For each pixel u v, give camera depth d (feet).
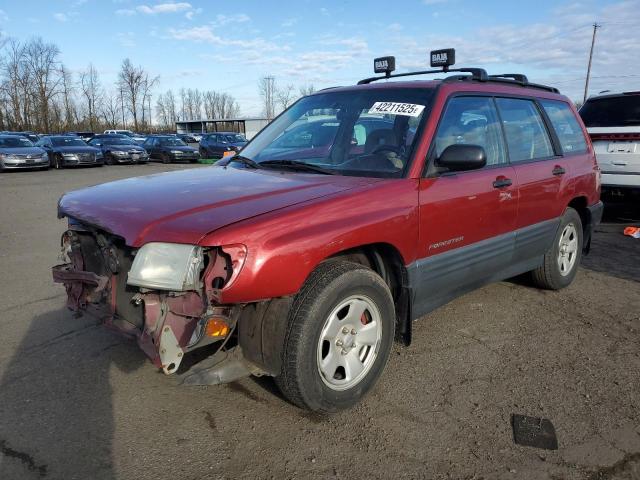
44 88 186.60
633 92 25.48
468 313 14.43
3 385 10.39
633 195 25.18
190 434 8.91
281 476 7.93
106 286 9.37
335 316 9.12
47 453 8.34
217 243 7.68
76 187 48.01
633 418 9.52
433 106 11.21
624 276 18.07
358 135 11.69
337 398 9.27
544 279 15.66
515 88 14.15
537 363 11.60
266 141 13.47
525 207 13.34
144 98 225.15
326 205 8.87
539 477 7.97
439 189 10.69
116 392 10.19
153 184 10.71
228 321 8.24
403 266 10.23
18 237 24.82
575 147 16.16
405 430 9.11
